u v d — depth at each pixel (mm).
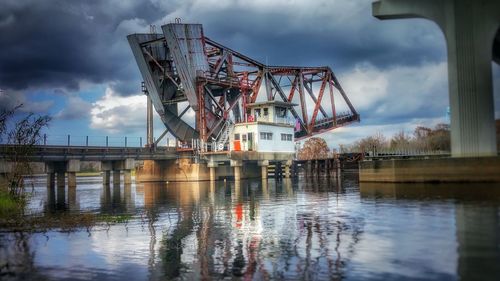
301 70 87562
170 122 78500
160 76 77375
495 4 32906
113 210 31203
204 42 74750
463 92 33938
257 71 83000
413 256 13711
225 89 78688
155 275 13008
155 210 30562
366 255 14211
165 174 77375
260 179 79062
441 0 34594
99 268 13805
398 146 80938
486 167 33750
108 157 64188
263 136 74625
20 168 32094
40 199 42594
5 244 17547
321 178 75625
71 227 22031
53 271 13484
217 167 78000
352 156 71688
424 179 36969
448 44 34500
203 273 13070
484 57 33406
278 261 14086
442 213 21719
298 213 26000
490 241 15219
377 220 21000
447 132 64125
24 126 32000
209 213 27812
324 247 15781
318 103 90062
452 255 13602
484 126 33625
